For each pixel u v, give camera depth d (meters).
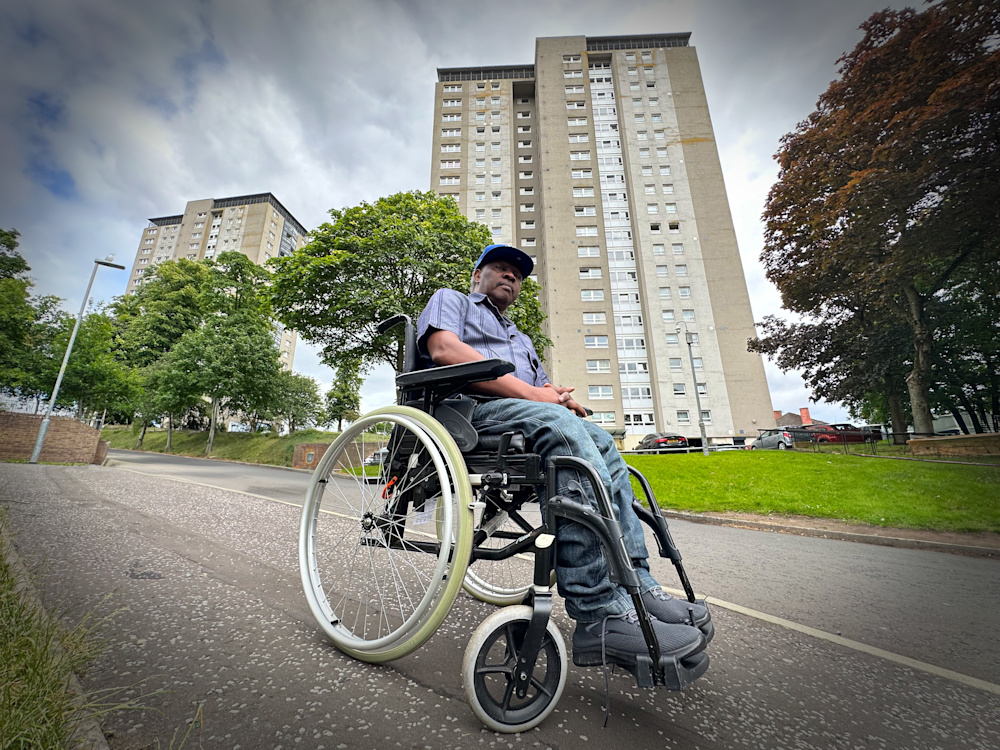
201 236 64.69
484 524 1.86
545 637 1.18
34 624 1.37
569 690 1.39
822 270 15.38
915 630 2.17
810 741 1.18
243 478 9.38
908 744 1.19
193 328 30.19
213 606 1.86
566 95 41.19
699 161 37.50
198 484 7.01
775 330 19.14
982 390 15.88
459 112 43.31
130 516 3.80
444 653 1.57
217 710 1.12
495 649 1.62
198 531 3.33
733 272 34.28
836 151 14.63
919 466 9.05
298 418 40.34
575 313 34.88
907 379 14.73
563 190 37.94
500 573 2.54
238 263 26.27
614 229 36.91
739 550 4.12
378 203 13.03
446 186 40.72
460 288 11.68
